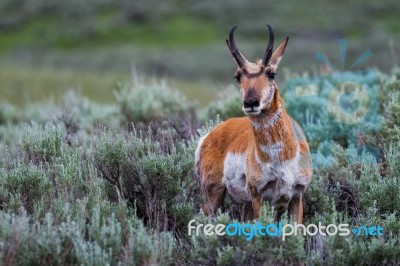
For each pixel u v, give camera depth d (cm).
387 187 2433
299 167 2255
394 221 2244
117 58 15588
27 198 2383
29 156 2827
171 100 4734
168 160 2495
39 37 19812
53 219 2167
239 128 2541
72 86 8725
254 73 2209
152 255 1969
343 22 18138
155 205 2377
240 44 16588
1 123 5531
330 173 2764
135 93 4844
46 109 5447
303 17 19012
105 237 2020
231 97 4009
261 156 2241
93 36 19612
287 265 2050
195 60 14812
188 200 2581
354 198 2562
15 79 8962
